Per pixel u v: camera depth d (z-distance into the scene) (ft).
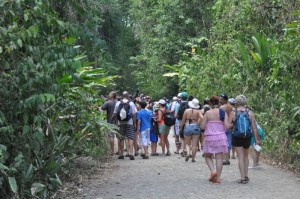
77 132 30.76
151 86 103.55
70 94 29.68
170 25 91.30
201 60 67.82
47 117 22.86
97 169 34.55
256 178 30.30
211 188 26.99
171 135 77.87
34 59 18.80
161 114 46.42
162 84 100.73
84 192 26.13
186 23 88.89
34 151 21.57
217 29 60.90
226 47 54.75
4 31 16.89
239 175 31.83
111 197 24.72
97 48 20.67
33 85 18.80
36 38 18.76
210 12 87.76
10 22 18.04
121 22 112.57
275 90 40.65
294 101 35.58
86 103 32.58
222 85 54.29
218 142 28.45
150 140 46.91
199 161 40.50
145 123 44.06
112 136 43.55
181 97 46.16
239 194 25.05
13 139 19.83
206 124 29.04
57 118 26.40
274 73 38.47
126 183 29.14
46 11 18.83
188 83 68.44
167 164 38.81
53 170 23.08
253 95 45.29
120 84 131.03
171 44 91.50
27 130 19.07
